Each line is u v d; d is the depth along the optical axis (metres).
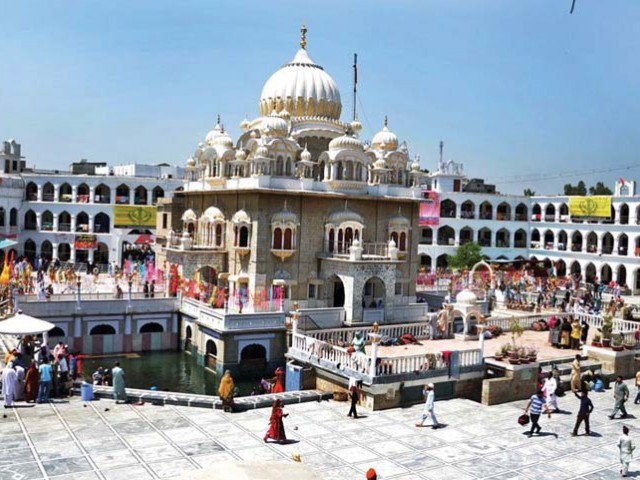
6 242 59.59
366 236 48.84
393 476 21.47
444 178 87.00
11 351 31.27
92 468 21.03
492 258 87.94
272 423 24.28
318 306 46.31
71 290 47.94
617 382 28.81
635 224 78.38
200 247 48.28
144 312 45.50
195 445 23.58
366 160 48.22
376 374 29.34
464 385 32.12
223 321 39.41
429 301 53.69
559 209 88.56
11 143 84.56
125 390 28.84
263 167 44.94
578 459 23.50
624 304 56.41
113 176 78.25
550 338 40.41
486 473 21.97
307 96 52.78
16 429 24.53
